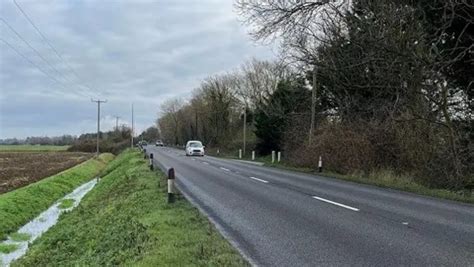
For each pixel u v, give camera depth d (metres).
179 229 9.91
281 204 14.20
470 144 21.75
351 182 22.42
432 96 23.16
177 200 14.71
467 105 23.83
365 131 28.22
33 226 21.14
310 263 7.42
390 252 8.09
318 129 35.03
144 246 8.70
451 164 21.20
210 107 88.94
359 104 31.52
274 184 20.67
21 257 14.55
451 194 17.11
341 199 15.43
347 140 29.00
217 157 57.28
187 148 58.69
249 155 62.84
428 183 21.56
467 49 21.05
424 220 11.36
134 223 11.34
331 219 11.49
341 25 26.59
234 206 13.84
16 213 21.94
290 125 46.06
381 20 22.25
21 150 102.69
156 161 40.81
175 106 144.62
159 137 191.12
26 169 48.28
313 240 9.12
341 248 8.42
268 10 24.55
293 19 24.73
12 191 27.56
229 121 86.50
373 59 23.16
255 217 11.88
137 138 164.62
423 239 9.12
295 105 47.88
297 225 10.73
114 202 18.97
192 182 21.44
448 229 10.18
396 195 16.92
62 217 21.41
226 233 9.86
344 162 28.77
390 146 26.00
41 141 148.38
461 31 22.27
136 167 32.28
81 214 20.12
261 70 78.75
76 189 35.81
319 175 27.05
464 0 19.80
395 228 10.29
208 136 93.19
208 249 8.05
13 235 19.05
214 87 87.12
